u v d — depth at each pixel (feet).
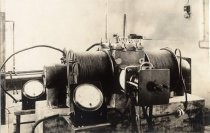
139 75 6.04
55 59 13.19
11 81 9.22
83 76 7.32
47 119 7.01
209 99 10.93
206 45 10.78
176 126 8.05
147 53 7.90
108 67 7.61
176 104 7.98
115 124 7.53
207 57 10.88
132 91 6.63
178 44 12.27
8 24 11.40
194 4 11.26
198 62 11.30
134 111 6.84
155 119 7.81
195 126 8.24
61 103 7.95
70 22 13.74
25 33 12.08
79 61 7.35
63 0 13.35
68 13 13.62
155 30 13.74
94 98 6.68
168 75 6.24
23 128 8.96
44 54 12.84
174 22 12.46
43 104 8.10
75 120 6.46
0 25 9.25
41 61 12.71
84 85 6.86
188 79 8.45
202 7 10.85
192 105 8.13
